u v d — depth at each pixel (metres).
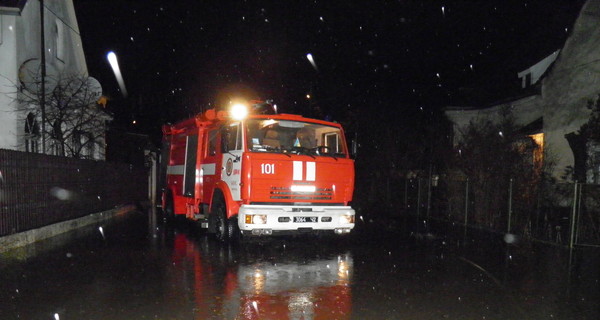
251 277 7.71
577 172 15.41
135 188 21.97
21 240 10.31
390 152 21.41
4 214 9.82
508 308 6.30
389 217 17.47
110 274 7.83
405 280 7.66
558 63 17.33
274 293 6.77
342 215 10.42
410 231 13.55
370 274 8.05
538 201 12.52
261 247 10.61
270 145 10.34
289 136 10.73
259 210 9.73
